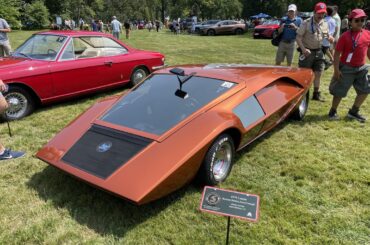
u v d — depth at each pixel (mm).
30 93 5781
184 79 3938
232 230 2891
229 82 3928
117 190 2721
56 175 3826
